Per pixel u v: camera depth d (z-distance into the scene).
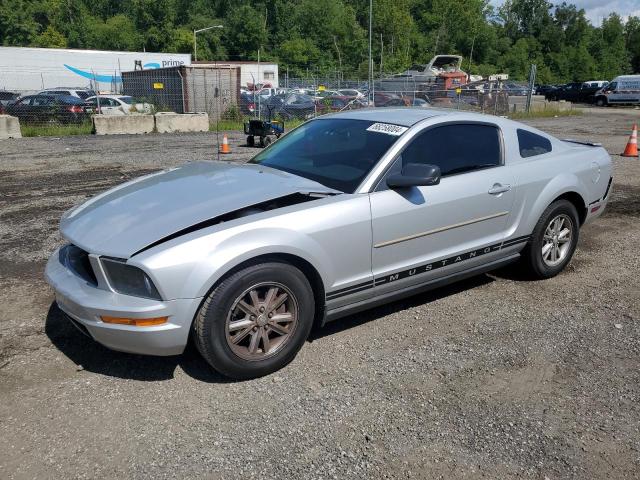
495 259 4.62
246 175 3.99
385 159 3.90
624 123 25.38
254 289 3.30
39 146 15.12
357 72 60.62
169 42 77.31
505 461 2.74
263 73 41.56
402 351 3.80
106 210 3.62
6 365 3.55
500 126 4.68
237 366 3.30
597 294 4.81
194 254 3.09
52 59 32.44
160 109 24.14
